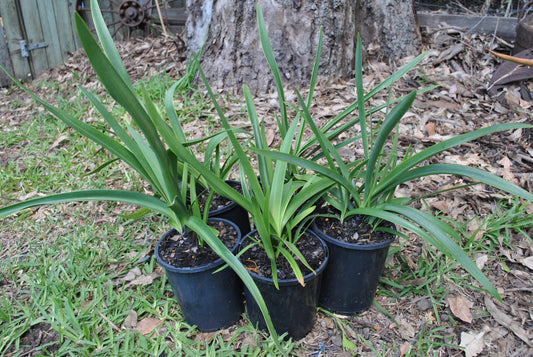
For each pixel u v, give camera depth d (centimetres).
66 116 97
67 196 104
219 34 253
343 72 259
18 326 126
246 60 252
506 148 193
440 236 96
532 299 128
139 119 81
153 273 142
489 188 173
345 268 117
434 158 190
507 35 284
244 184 130
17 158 225
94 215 178
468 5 328
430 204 167
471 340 116
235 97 255
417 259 145
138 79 295
